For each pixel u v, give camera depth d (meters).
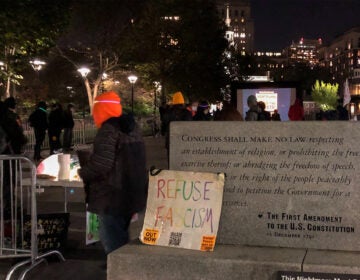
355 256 4.32
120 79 55.16
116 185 5.33
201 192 4.66
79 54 44.34
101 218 5.45
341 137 4.50
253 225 4.68
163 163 17.83
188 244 4.60
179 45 41.12
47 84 49.00
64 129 21.30
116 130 5.32
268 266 4.20
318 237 4.55
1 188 6.59
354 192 4.48
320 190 4.54
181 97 10.89
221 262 4.30
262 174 4.66
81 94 56.09
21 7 14.11
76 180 7.08
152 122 37.59
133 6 39.72
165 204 4.75
